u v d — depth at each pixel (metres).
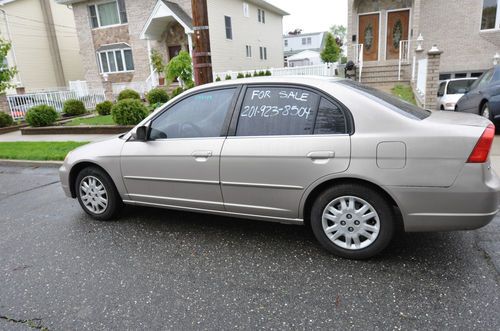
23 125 13.87
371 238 2.99
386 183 2.80
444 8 15.08
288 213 3.22
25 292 2.86
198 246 3.52
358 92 3.02
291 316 2.43
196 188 3.57
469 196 2.65
